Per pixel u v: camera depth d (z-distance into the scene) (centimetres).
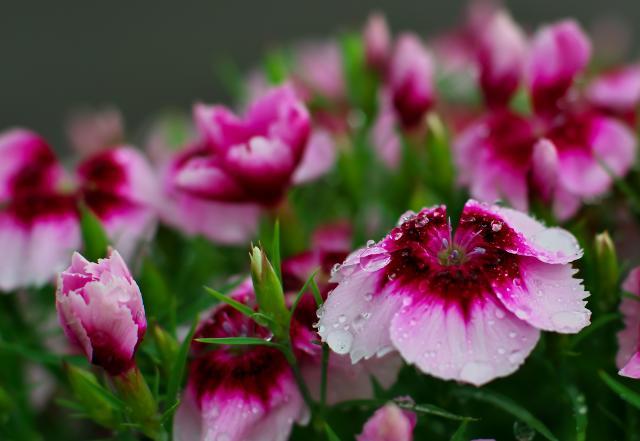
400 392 32
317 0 120
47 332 36
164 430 31
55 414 37
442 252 30
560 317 29
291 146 34
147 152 47
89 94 109
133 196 36
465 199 35
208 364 31
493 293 30
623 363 31
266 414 31
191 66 111
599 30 52
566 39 34
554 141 34
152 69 112
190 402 31
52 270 34
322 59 44
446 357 29
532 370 33
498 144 34
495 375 29
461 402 32
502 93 35
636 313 31
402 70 36
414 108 36
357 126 39
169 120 45
